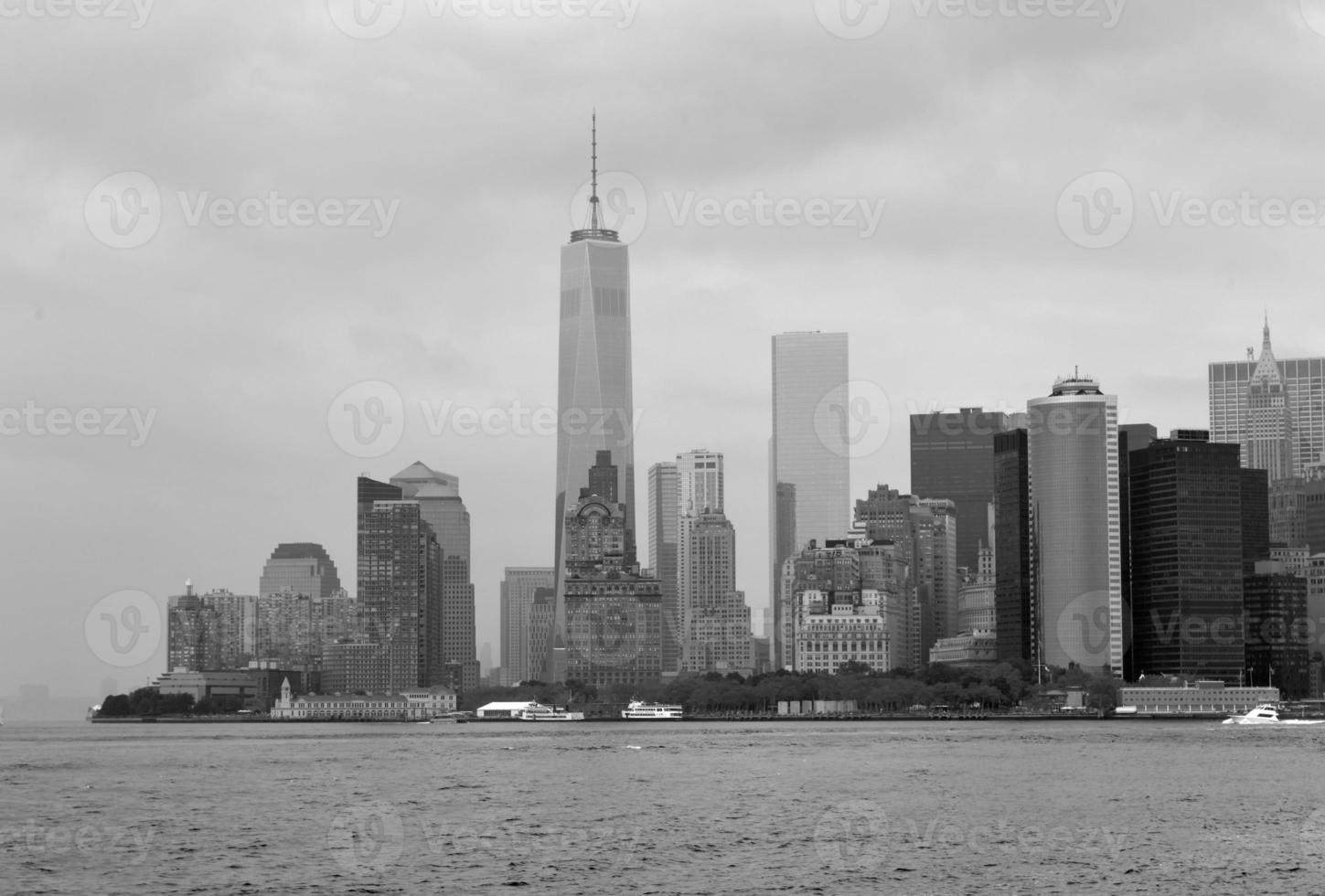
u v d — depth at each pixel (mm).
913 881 189250
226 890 188250
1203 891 183500
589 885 187750
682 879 191500
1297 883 188000
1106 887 185875
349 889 187500
